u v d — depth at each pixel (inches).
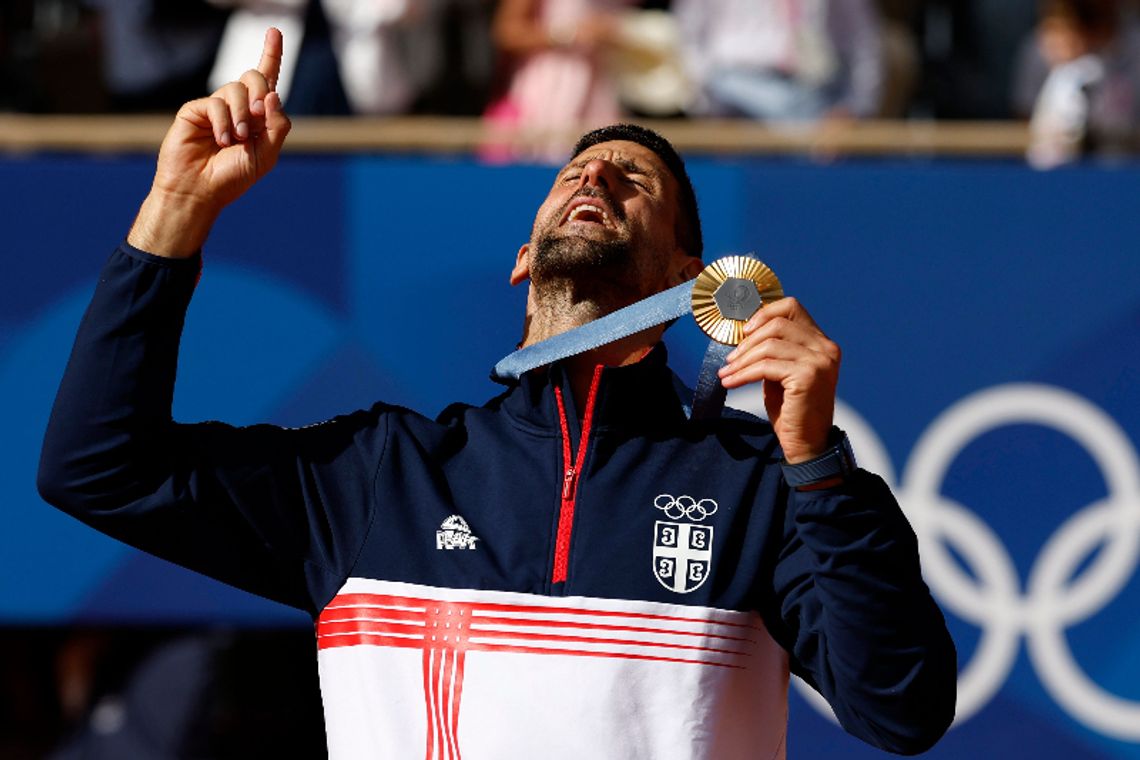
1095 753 579.2
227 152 308.2
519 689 300.5
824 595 290.7
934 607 294.8
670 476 319.0
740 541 313.1
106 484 307.6
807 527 289.9
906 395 594.6
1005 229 600.4
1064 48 740.0
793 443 292.0
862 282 599.2
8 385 591.8
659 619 304.5
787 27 717.3
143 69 715.4
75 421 304.7
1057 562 586.6
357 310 593.6
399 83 737.6
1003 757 578.9
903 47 772.0
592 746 297.0
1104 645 583.5
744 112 720.3
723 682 304.2
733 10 721.0
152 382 307.7
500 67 734.5
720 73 721.0
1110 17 734.5
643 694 300.7
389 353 591.5
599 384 323.9
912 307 597.9
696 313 314.0
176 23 713.6
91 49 725.9
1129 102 730.2
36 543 584.4
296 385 590.2
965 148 679.7
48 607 582.2
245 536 317.1
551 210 344.5
